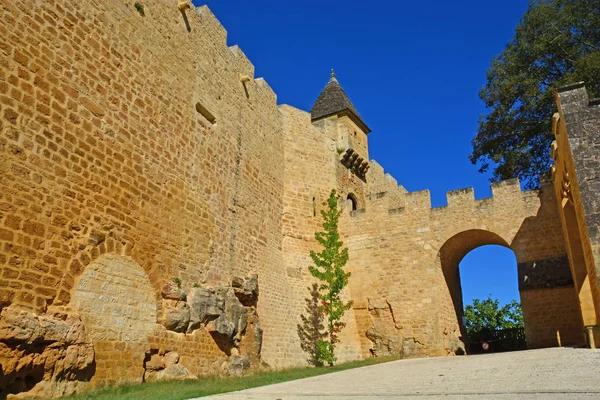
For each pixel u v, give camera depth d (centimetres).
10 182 932
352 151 2852
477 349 2688
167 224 1420
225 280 1712
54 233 1014
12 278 904
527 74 2852
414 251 2384
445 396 631
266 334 1923
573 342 1986
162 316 1320
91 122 1169
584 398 528
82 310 1050
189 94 1642
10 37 978
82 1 1192
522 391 629
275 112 2409
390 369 1396
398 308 2334
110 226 1180
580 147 1318
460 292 2711
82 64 1166
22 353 882
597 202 1264
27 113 992
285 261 2228
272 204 2220
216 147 1788
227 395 830
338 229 2597
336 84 3169
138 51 1391
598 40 2686
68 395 944
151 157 1389
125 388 1027
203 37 1794
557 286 2061
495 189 2316
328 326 2262
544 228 2183
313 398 714
